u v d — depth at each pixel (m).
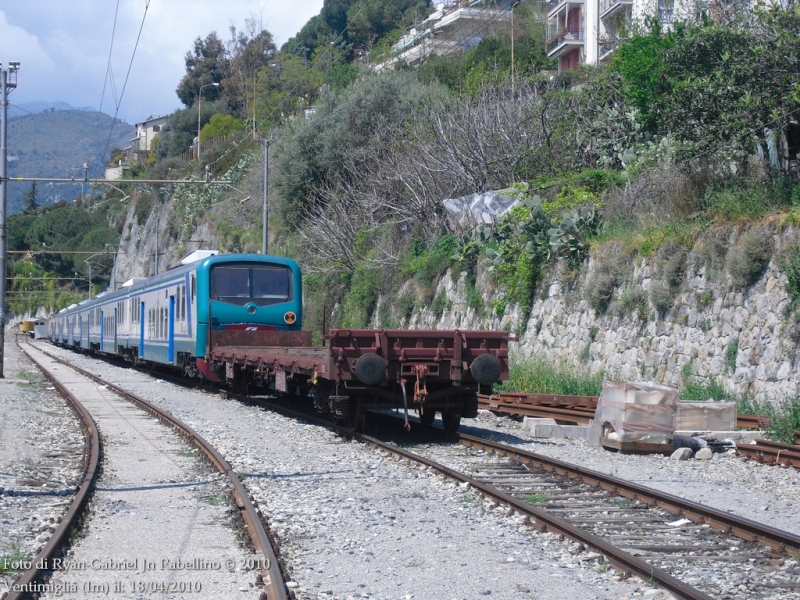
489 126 32.16
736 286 18.12
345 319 36.06
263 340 21.77
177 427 15.86
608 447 13.77
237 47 96.00
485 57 50.69
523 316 25.03
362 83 43.88
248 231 53.66
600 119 30.25
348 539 7.84
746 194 19.02
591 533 8.06
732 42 20.53
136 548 7.51
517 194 28.31
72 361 45.78
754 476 11.57
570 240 23.64
